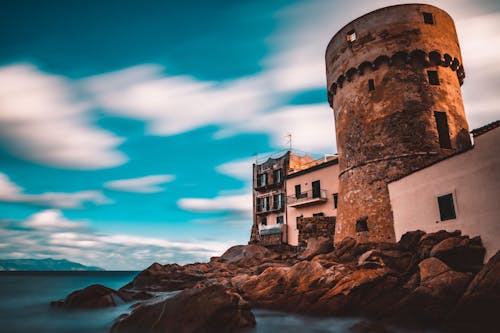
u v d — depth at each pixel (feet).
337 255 68.74
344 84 85.81
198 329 38.09
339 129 86.38
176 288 92.27
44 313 62.39
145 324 39.96
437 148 71.92
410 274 52.80
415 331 42.09
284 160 150.51
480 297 37.29
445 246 48.55
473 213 49.11
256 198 158.61
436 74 78.23
